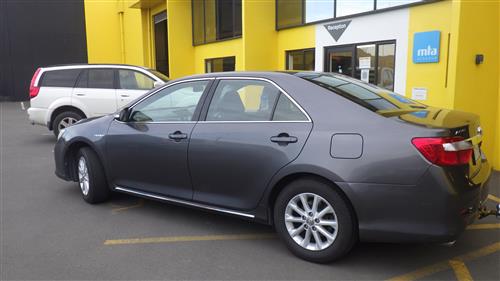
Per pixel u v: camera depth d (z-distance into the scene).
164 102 4.90
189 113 4.64
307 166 3.69
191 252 4.14
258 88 4.24
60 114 10.15
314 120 3.80
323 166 3.61
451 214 3.30
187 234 4.59
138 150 4.95
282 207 3.94
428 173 3.29
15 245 4.33
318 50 11.16
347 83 4.33
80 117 10.17
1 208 5.50
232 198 4.28
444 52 7.95
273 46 12.73
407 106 4.11
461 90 6.95
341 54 10.49
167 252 4.15
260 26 12.47
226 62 15.37
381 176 3.41
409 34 8.64
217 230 4.70
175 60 17.12
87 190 5.58
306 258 3.86
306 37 11.58
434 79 8.18
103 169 5.48
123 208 5.47
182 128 4.59
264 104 4.16
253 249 4.20
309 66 11.74
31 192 6.24
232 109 4.36
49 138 11.45
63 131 5.89
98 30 25.98
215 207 4.41
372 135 3.50
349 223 3.61
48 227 4.82
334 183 3.58
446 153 3.30
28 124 14.53
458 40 6.79
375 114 3.61
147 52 21.78
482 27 7.01
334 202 3.63
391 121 3.52
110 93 10.12
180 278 3.64
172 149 4.63
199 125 4.49
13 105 22.47
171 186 4.76
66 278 3.65
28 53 24.95
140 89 10.12
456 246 4.21
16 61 24.83
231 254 4.09
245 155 4.08
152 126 4.89
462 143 3.42
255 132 4.06
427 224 3.33
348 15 10.07
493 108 7.29
